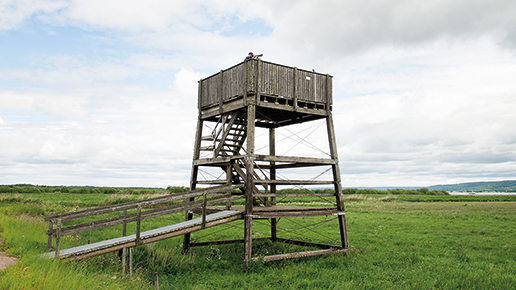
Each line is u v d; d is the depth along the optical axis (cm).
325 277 1184
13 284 673
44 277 747
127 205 1138
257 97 1386
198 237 2050
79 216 1062
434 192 9019
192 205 1274
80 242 1577
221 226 2625
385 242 1903
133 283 970
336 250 1523
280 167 1847
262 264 1322
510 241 1880
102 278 920
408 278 1162
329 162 1556
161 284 1069
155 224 2562
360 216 3291
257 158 1366
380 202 5497
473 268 1306
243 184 1461
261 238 1891
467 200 6425
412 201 6009
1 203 3225
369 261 1420
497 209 4062
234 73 1484
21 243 1184
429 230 2327
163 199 1215
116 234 2023
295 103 1500
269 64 1441
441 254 1590
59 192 6838
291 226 2656
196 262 1388
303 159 1477
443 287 1069
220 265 1380
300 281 1137
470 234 2164
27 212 2808
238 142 1719
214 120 1811
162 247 1571
